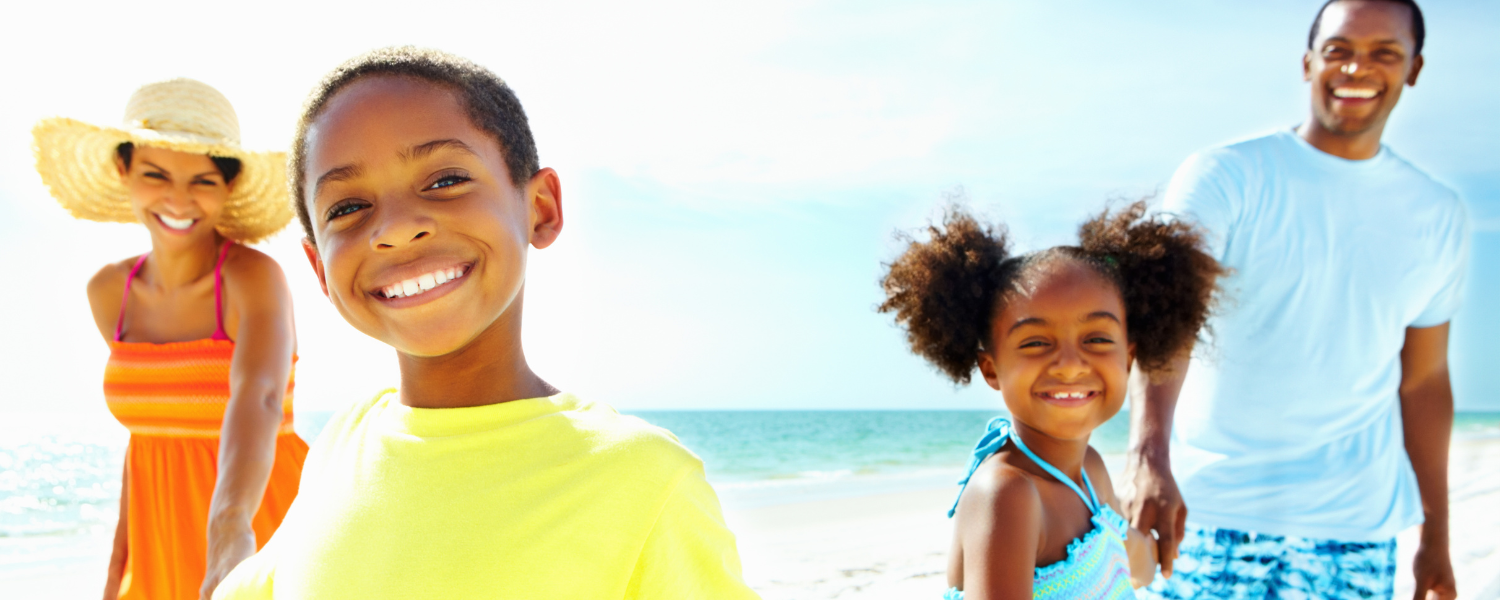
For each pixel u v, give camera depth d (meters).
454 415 1.28
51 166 2.72
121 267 2.56
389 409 1.39
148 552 2.39
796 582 7.41
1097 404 1.97
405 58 1.33
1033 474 1.95
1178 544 2.52
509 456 1.22
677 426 38.97
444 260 1.23
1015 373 2.01
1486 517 9.08
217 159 2.52
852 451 32.97
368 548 1.23
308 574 1.28
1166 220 2.34
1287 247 2.85
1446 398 3.10
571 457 1.19
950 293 2.20
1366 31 2.78
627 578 1.14
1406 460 3.08
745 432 37.12
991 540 1.72
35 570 8.47
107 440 16.73
